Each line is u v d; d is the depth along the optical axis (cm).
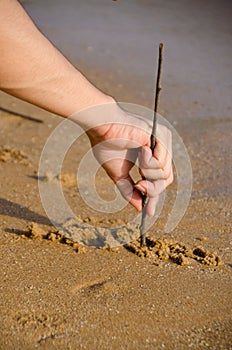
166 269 269
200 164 402
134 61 652
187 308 243
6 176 371
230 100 537
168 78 598
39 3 902
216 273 268
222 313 241
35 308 241
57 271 265
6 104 515
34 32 207
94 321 234
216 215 328
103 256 278
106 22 811
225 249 291
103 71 617
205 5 898
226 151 423
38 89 215
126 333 228
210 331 231
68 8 880
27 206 329
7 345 221
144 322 234
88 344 222
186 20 821
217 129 466
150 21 817
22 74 209
